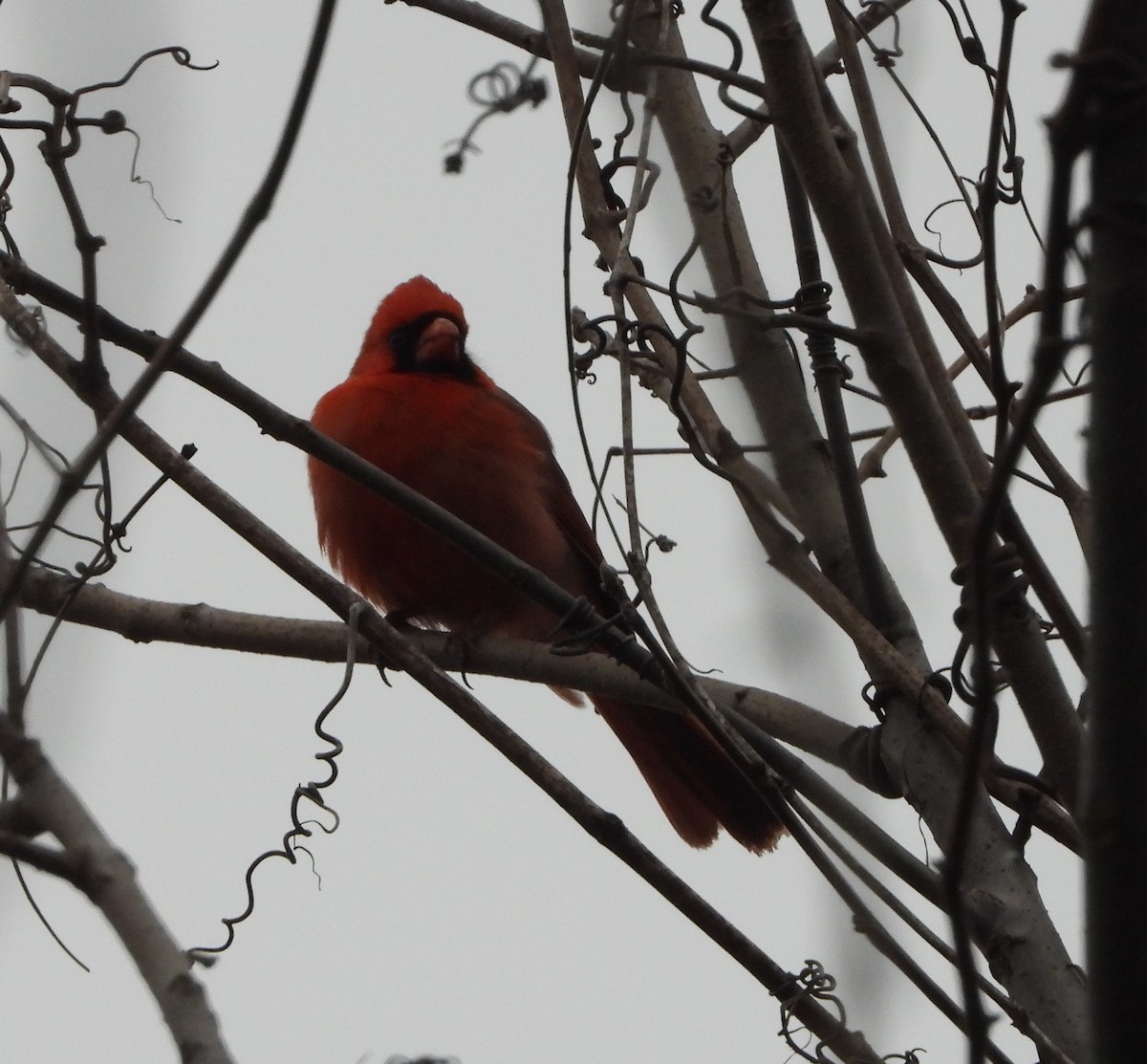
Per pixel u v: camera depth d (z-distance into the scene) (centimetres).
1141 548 371
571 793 538
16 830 443
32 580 682
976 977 427
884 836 548
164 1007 405
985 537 424
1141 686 373
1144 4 355
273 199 454
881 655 566
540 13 652
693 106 648
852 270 541
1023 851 552
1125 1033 376
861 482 663
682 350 578
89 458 459
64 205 532
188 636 682
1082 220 366
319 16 434
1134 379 368
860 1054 510
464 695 558
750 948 529
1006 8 512
